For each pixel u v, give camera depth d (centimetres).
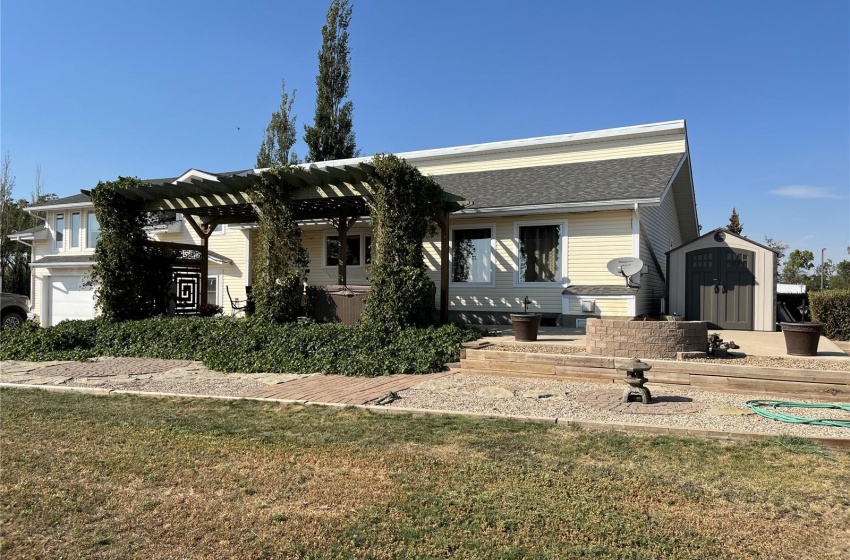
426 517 354
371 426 581
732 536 329
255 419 621
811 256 4766
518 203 1384
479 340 1044
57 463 466
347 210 1445
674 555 306
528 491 396
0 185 3488
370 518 354
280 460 470
